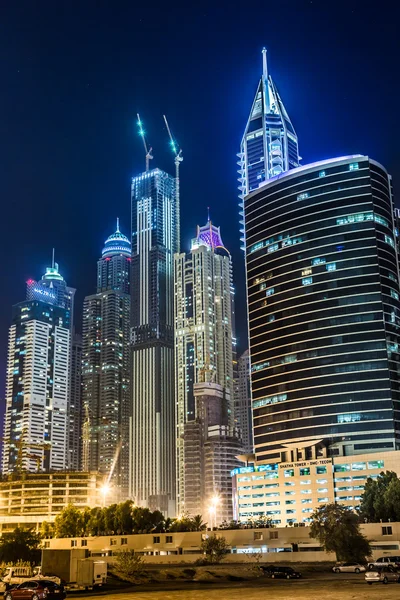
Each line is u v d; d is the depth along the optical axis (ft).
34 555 636.48
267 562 594.24
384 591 256.73
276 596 243.81
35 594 254.47
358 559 513.45
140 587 332.80
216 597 246.88
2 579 346.33
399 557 440.86
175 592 285.64
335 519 526.16
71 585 319.68
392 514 642.22
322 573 443.73
